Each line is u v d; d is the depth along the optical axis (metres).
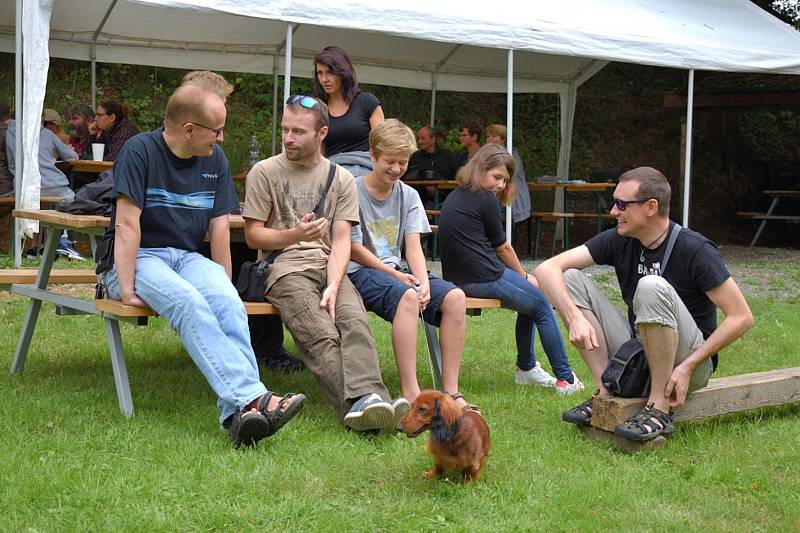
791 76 12.86
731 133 16.86
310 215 3.89
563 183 11.04
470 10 8.39
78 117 9.77
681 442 3.63
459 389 4.58
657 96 17.80
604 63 12.59
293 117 3.96
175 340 5.52
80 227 4.04
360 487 2.99
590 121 17.22
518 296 4.55
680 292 3.69
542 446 3.54
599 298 3.85
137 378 4.46
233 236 4.97
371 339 3.72
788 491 3.10
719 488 3.15
